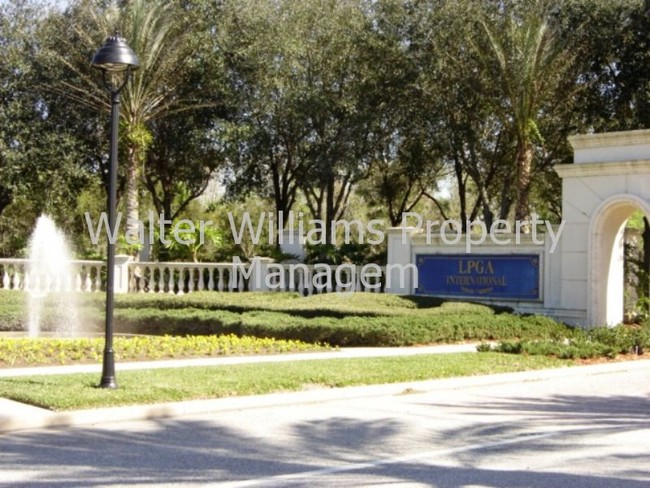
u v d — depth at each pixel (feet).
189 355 49.90
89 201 111.96
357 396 38.75
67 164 88.53
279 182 101.81
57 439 28.96
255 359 48.44
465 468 25.31
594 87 90.48
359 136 90.17
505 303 70.54
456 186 130.93
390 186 110.32
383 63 90.38
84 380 38.27
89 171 96.84
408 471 24.84
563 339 60.08
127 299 70.18
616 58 88.43
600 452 27.81
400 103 91.15
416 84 88.58
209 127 94.27
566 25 86.28
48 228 92.32
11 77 90.17
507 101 86.43
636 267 79.05
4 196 94.27
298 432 30.60
